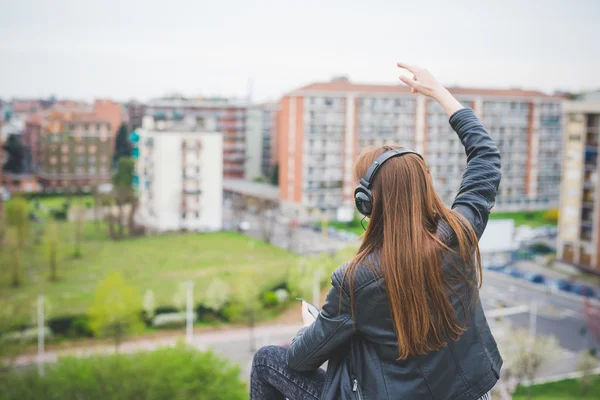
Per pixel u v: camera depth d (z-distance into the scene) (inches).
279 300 902.4
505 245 1007.6
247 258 919.7
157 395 577.3
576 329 866.8
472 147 51.7
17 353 824.9
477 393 43.4
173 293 876.0
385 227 43.6
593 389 730.2
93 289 882.8
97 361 601.0
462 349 43.3
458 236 43.6
